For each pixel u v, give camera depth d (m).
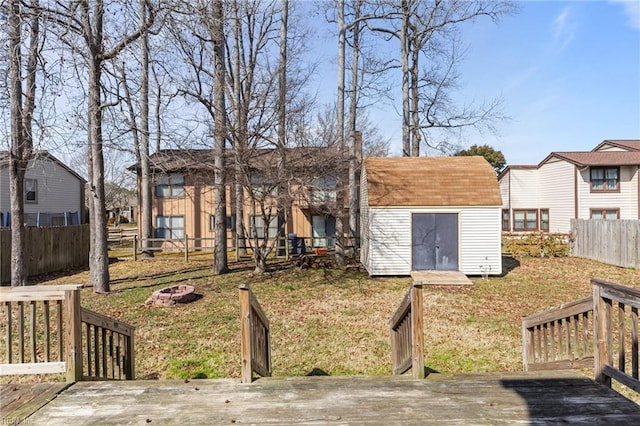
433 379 3.71
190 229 19.56
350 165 14.45
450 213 12.26
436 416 2.96
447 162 13.68
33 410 3.11
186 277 12.02
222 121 10.80
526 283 11.13
